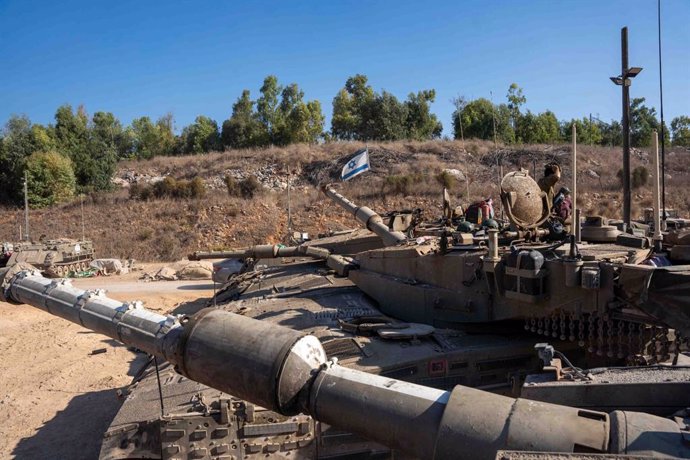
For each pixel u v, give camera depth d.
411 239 13.57
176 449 7.44
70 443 12.68
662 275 6.59
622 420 4.12
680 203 41.34
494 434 4.17
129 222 49.72
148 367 10.66
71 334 22.36
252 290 15.20
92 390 16.09
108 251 45.47
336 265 14.34
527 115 60.41
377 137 67.88
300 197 51.31
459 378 8.73
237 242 45.50
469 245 10.62
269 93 76.56
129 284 34.12
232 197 51.84
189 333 5.57
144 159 73.69
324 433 7.64
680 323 6.55
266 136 73.19
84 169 60.16
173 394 8.33
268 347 5.18
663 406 5.82
